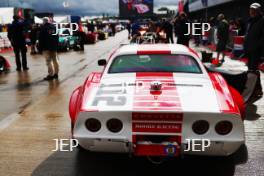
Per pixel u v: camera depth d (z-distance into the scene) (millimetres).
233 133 2764
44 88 7508
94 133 2832
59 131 4453
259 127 4523
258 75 5156
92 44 23828
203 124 2760
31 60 13820
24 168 3336
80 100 3219
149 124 2777
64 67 11195
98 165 3395
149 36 13594
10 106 5867
